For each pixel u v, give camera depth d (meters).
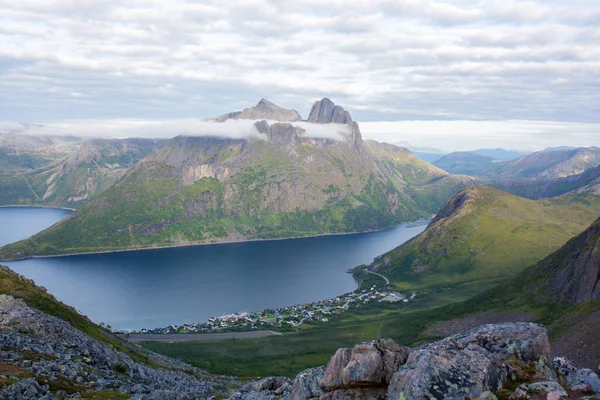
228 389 110.62
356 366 42.75
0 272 117.69
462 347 40.31
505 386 36.47
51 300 115.69
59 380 61.97
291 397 49.25
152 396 60.12
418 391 34.62
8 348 70.00
